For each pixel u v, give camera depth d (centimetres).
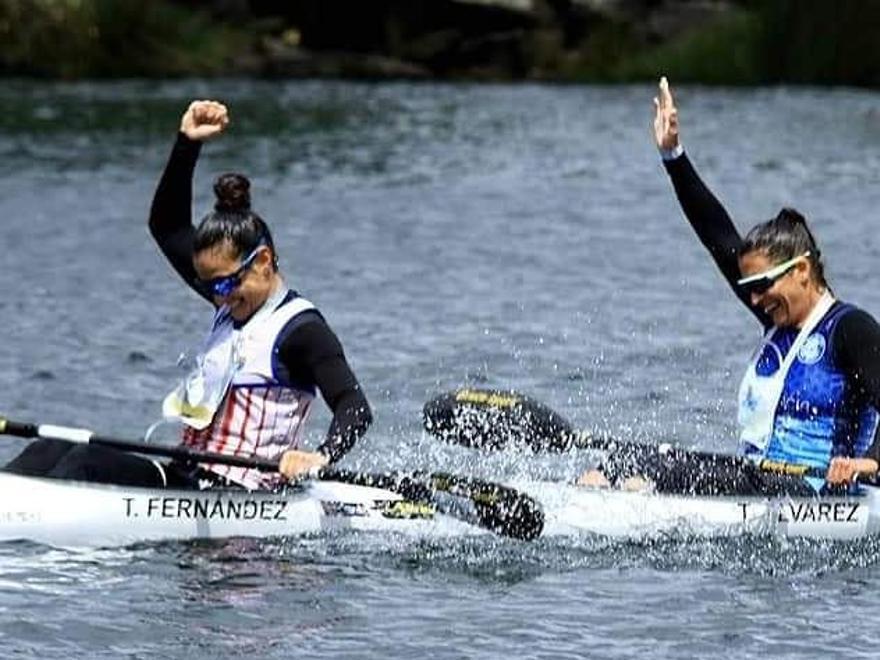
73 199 7406
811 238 3100
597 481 3209
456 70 14550
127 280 5625
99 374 4369
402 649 2567
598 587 2866
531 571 2936
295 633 2620
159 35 13775
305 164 8712
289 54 14125
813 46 13775
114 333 4841
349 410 2902
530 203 7488
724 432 3912
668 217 7125
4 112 10631
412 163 8794
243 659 2519
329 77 14000
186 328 4934
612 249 6350
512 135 10019
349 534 3055
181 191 3089
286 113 10994
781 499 3130
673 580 2908
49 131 9806
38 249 6188
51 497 2970
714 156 9006
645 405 4138
